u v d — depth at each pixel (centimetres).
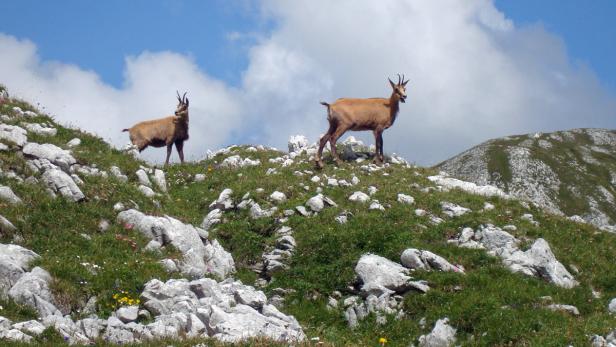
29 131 2111
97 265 1468
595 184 13638
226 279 1688
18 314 1184
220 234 2034
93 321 1155
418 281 1599
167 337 1094
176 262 1648
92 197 1827
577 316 1503
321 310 1599
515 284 1622
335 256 1816
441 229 1933
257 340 1081
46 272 1328
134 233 1717
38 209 1655
